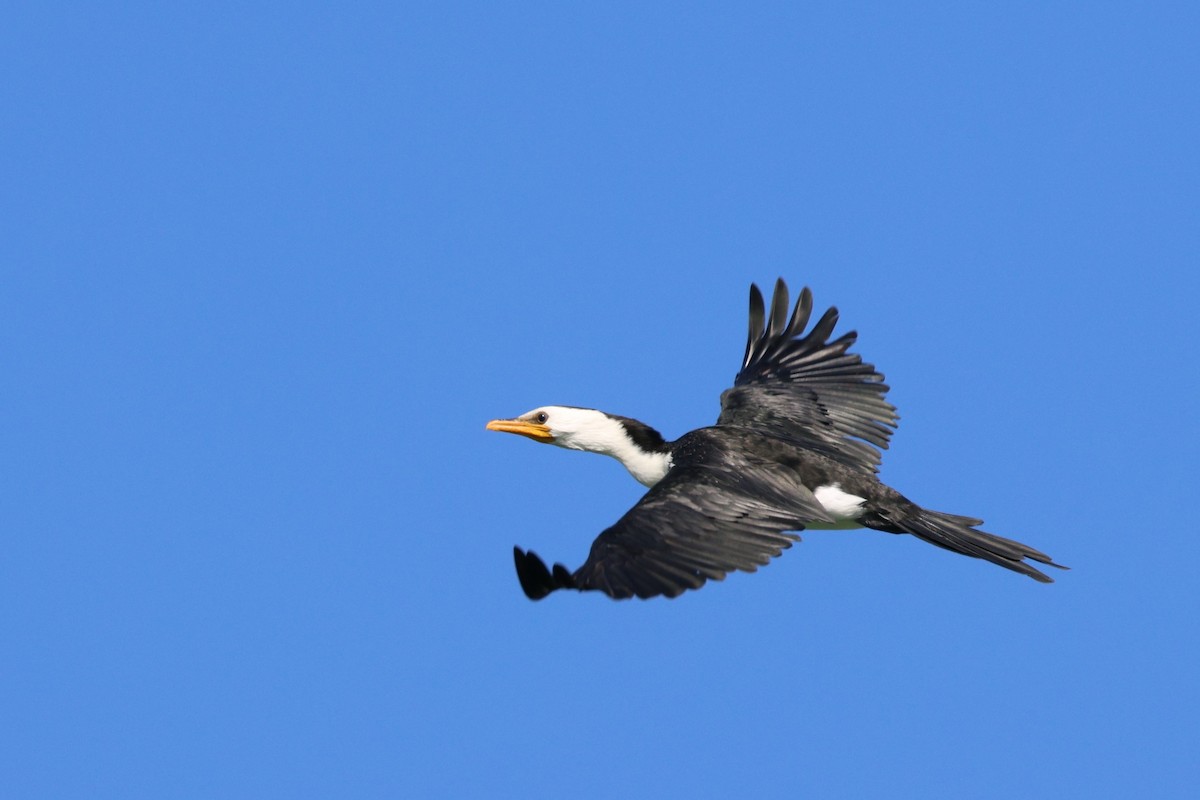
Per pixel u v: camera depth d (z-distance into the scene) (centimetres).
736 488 1572
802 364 1877
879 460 1769
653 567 1427
